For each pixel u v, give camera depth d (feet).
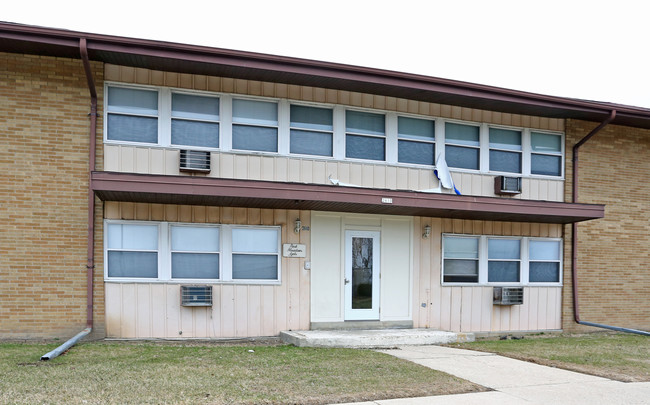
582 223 46.62
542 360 30.91
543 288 45.24
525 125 44.98
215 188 32.45
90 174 31.86
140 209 35.22
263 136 37.68
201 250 36.52
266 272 37.81
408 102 41.42
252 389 21.45
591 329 46.19
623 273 47.62
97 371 23.26
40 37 31.19
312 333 36.32
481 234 43.62
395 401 20.99
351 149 39.81
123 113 34.91
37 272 33.09
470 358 30.99
